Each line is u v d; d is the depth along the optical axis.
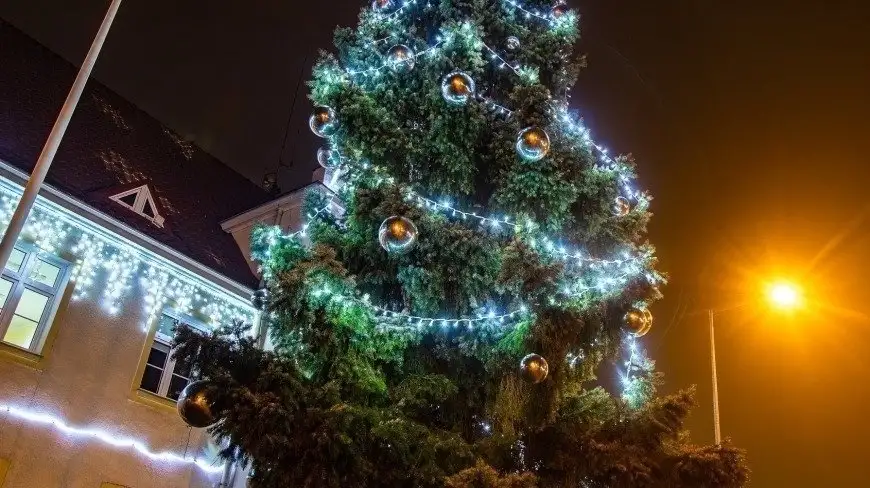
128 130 14.51
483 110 8.27
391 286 8.39
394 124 8.02
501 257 7.37
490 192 8.78
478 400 8.08
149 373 11.27
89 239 10.73
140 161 14.04
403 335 7.56
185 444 11.37
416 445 6.73
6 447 9.05
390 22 9.23
